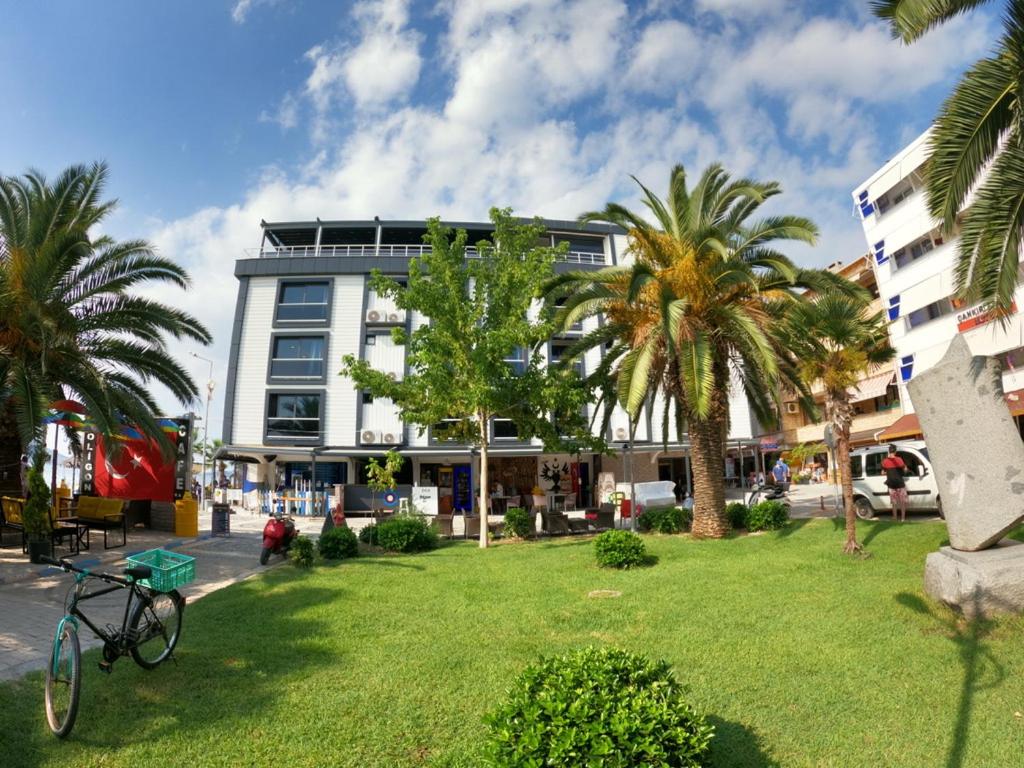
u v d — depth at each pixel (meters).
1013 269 7.46
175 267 14.64
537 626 7.13
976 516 7.04
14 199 13.79
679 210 14.13
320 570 11.09
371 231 33.97
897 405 32.03
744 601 7.75
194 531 17.47
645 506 19.02
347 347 30.80
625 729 2.96
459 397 14.12
